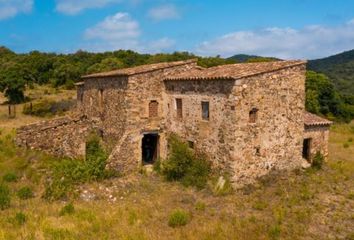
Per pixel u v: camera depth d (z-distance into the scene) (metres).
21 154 25.81
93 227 14.94
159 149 24.84
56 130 26.92
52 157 25.70
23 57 88.12
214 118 20.94
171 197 19.28
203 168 21.34
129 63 78.44
